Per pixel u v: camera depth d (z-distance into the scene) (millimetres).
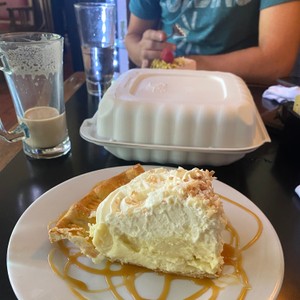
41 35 790
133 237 466
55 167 715
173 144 668
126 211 457
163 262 461
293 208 598
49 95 741
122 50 1669
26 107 732
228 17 1400
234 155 658
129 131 671
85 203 526
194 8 1448
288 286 445
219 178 680
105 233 469
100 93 1097
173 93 711
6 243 509
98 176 622
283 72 1367
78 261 469
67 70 2992
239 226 516
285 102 868
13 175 684
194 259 457
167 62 1198
